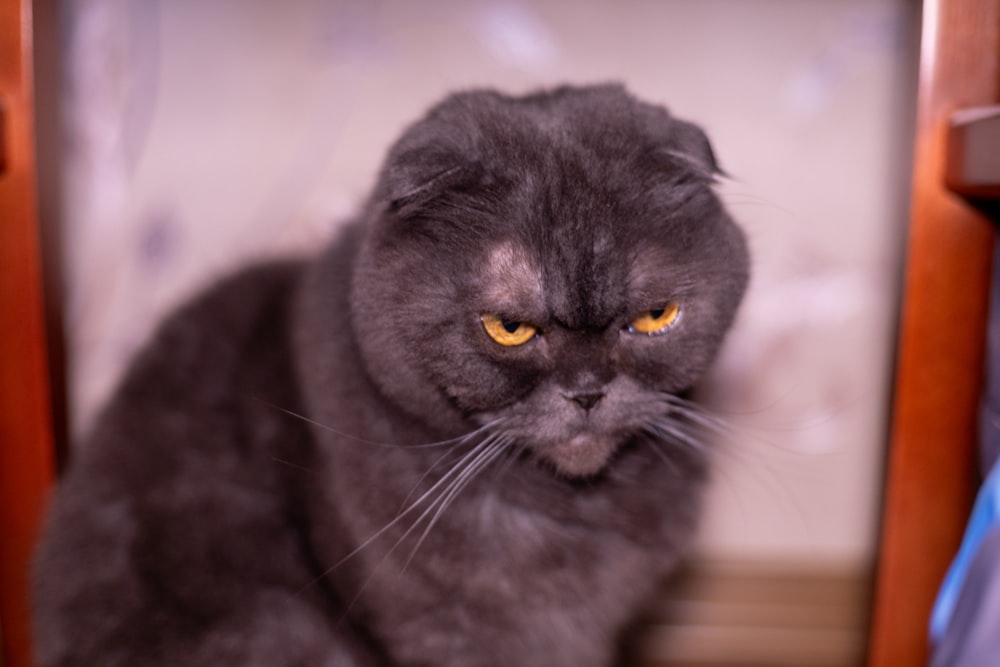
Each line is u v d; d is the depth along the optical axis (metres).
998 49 0.43
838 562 0.63
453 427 0.44
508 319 0.41
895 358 0.51
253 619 0.46
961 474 0.46
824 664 0.63
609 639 0.52
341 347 0.45
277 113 0.59
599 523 0.47
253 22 0.58
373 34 0.58
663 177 0.42
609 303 0.41
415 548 0.44
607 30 0.58
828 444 0.62
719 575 0.63
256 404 0.48
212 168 0.60
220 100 0.59
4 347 0.48
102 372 0.62
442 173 0.40
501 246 0.41
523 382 0.42
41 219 0.47
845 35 0.58
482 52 0.59
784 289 0.60
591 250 0.41
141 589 0.46
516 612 0.46
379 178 0.43
